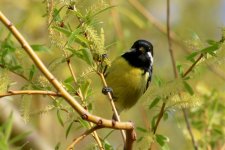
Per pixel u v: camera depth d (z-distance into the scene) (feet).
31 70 21.36
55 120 41.11
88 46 22.26
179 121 32.01
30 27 41.01
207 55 23.24
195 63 23.29
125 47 38.81
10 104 31.35
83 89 22.81
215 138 31.78
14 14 42.22
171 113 24.90
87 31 21.99
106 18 38.99
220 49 22.71
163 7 52.21
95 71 22.82
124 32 40.47
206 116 32.78
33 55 18.90
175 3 52.60
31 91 19.33
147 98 22.72
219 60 22.86
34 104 37.93
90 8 21.86
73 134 38.93
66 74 32.19
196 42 23.25
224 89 38.47
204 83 37.42
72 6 22.12
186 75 23.41
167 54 47.62
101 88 26.27
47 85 21.33
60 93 19.21
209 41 22.99
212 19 52.37
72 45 23.75
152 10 52.24
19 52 21.42
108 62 22.66
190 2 53.06
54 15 21.49
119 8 41.63
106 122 19.80
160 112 23.99
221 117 33.06
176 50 47.24
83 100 22.75
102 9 21.94
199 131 32.58
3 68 20.99
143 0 52.37
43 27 41.52
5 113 30.71
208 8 53.06
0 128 18.20
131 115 44.06
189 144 33.12
